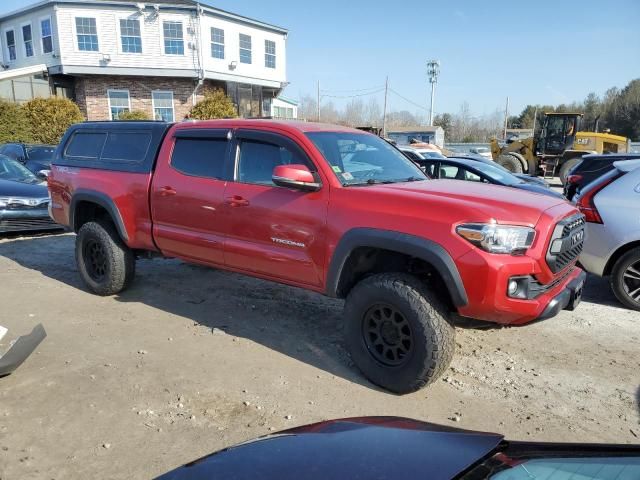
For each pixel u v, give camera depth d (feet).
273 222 13.64
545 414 11.38
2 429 10.44
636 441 10.45
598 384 12.81
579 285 12.77
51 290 19.58
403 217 11.55
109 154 18.54
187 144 16.17
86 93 83.61
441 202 11.41
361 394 12.07
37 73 82.43
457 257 10.87
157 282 20.65
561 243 11.49
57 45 79.87
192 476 5.91
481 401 11.87
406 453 5.84
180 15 81.61
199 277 21.43
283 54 98.02
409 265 12.59
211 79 86.84
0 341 14.10
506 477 5.16
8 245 27.66
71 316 16.83
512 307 10.91
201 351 14.26
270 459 6.04
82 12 79.10
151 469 9.27
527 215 11.29
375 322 12.31
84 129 19.86
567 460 5.41
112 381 12.47
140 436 10.27
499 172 32.71
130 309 17.57
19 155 47.65
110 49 80.94
